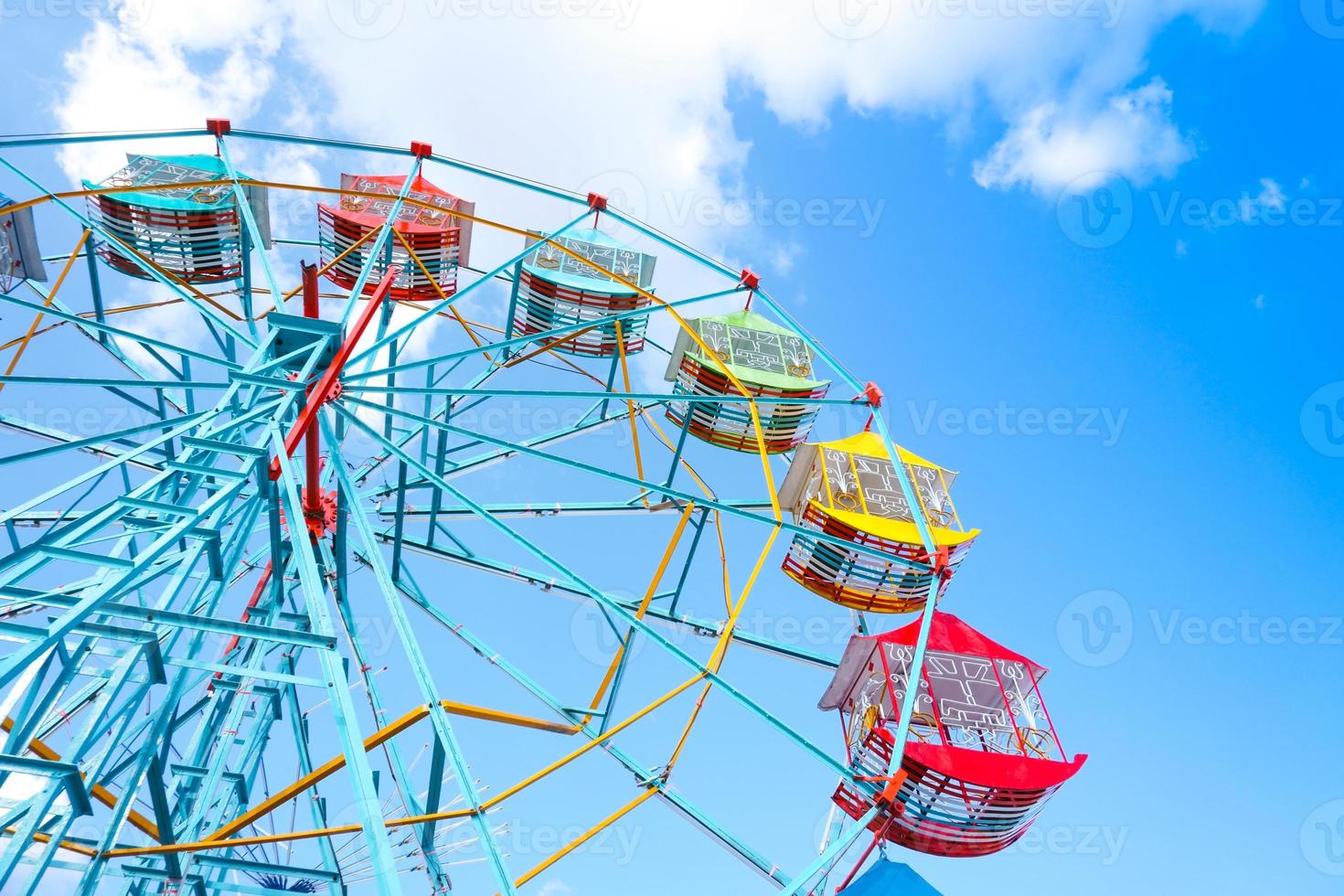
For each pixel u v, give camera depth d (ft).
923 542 78.54
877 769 70.18
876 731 70.13
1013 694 76.38
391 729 57.41
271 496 55.62
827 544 82.33
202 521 46.01
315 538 72.84
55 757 47.37
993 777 65.10
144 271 90.12
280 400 60.64
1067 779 66.95
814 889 67.26
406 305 102.83
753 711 63.87
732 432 101.60
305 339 66.74
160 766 45.75
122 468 84.07
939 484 88.69
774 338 108.58
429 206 90.53
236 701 61.26
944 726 71.72
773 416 100.99
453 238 104.73
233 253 93.50
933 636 79.41
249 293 94.27
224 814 58.03
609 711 76.84
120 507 44.11
